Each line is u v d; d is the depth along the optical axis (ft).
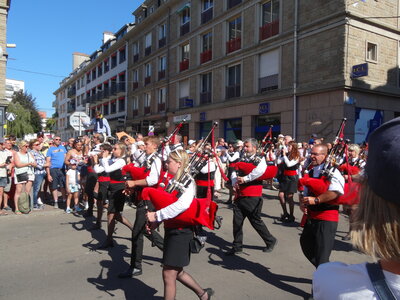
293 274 14.51
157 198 9.90
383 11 46.42
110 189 17.54
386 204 3.03
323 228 11.94
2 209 27.02
